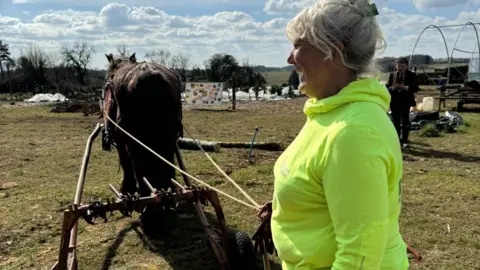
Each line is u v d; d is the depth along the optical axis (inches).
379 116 64.9
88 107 972.6
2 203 273.7
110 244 213.6
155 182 185.8
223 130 609.6
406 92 425.7
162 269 189.5
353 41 66.0
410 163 370.6
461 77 1198.9
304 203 68.4
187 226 233.9
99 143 501.0
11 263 196.4
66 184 318.0
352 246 60.6
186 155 407.2
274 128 627.8
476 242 207.2
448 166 359.3
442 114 683.4
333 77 69.5
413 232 221.1
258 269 184.2
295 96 1510.8
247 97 1512.1
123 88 191.5
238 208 261.1
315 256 67.8
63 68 2613.2
